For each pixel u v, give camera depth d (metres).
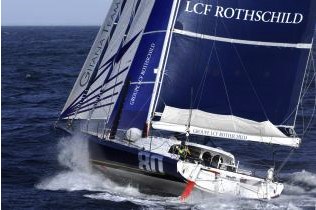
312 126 146.38
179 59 87.44
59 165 99.25
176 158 82.69
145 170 83.25
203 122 86.94
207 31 87.06
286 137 87.69
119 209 78.44
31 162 102.75
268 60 87.56
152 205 79.81
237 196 81.62
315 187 92.94
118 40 92.69
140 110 88.25
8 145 117.69
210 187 81.38
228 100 87.69
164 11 88.62
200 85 87.56
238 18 86.88
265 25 87.06
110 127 89.81
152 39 89.00
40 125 140.00
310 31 87.31
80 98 93.31
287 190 90.50
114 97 90.81
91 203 80.69
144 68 88.88
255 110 88.06
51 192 85.44
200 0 86.56
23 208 78.94
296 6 86.81
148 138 88.00
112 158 86.00
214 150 85.62
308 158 114.25
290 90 88.00
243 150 119.94
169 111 87.12
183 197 81.25
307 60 87.69
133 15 92.19
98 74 92.81
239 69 87.56
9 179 92.31
